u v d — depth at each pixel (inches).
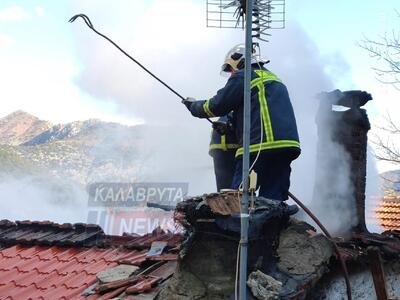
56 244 254.7
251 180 148.7
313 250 167.8
